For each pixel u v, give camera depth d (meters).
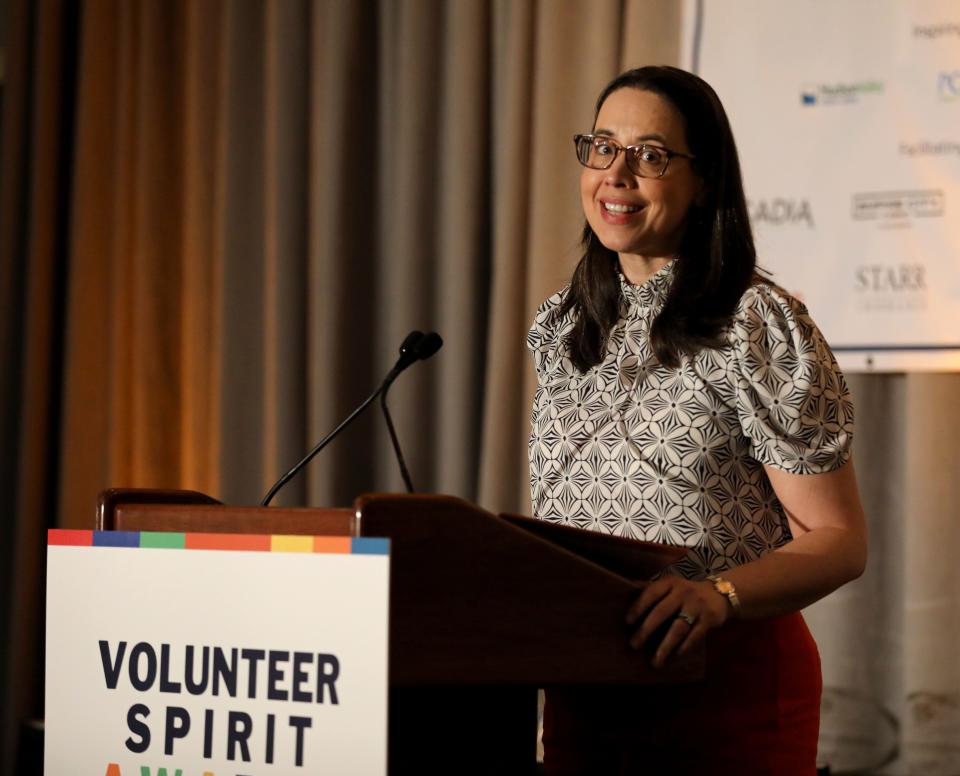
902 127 8.30
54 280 11.23
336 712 3.02
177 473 10.90
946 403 8.12
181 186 11.00
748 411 4.13
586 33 9.17
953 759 7.88
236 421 10.43
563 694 4.48
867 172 8.38
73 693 3.45
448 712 3.49
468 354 9.45
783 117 8.57
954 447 8.08
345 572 3.04
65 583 3.50
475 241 9.52
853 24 8.44
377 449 9.92
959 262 8.14
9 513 11.20
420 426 9.66
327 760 3.02
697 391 4.25
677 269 4.45
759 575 3.83
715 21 8.73
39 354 11.09
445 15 9.80
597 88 9.08
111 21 11.14
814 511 4.11
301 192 10.23
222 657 3.21
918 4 8.29
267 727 3.12
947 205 8.19
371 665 2.98
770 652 4.21
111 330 10.97
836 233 8.42
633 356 4.50
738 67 8.68
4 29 11.61
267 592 3.16
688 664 3.53
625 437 4.36
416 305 9.71
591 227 4.73
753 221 8.61
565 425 4.57
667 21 8.96
